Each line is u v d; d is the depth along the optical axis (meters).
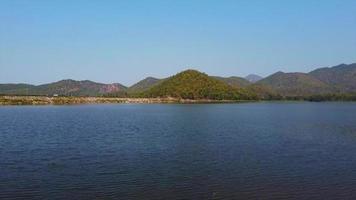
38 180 38.09
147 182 37.66
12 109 179.38
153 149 57.53
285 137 74.56
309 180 38.91
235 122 113.75
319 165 46.06
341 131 87.75
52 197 32.91
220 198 33.12
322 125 104.69
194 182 37.81
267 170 43.12
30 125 97.38
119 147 59.38
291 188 36.06
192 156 51.50
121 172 41.66
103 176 39.88
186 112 172.75
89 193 34.09
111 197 33.09
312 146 61.84
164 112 171.12
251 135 77.56
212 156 51.62
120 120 119.00
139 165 45.38
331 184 37.47
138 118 129.50
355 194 34.34
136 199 32.62
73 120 116.50
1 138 69.81
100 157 50.53
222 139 70.31
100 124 103.06
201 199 32.78
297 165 45.91
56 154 52.56
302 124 107.88
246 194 34.19
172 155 52.28
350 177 40.09
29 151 55.00
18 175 40.06
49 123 104.25
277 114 161.50
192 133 80.62
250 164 46.31
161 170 42.81
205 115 150.75
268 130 89.00
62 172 41.53
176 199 32.75
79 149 57.16
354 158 50.81
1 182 37.28
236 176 40.28
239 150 56.94
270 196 33.72
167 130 87.31
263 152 55.19
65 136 73.56
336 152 55.69
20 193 33.91
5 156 50.81
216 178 39.41
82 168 43.56
